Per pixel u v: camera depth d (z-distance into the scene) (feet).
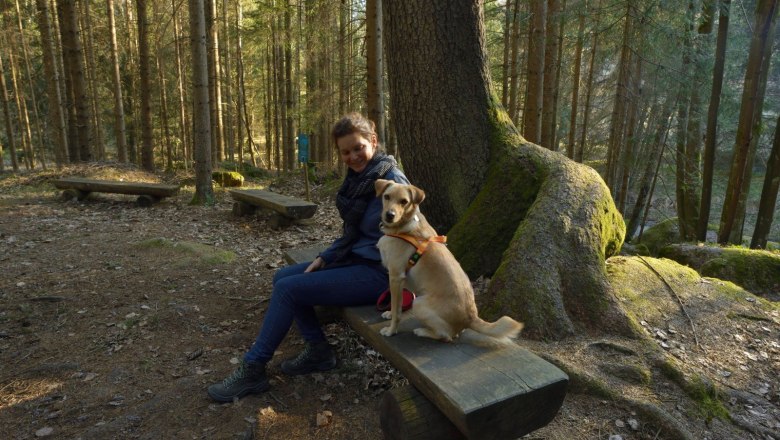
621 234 13.64
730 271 16.90
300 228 23.99
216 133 61.67
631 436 8.12
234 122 91.71
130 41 62.39
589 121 44.16
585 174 13.10
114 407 8.88
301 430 8.29
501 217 13.15
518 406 6.09
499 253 13.03
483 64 13.88
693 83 27.37
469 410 5.67
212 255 18.13
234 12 63.87
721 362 10.68
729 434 8.46
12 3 59.36
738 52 28.60
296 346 11.28
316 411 8.82
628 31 28.17
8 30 54.70
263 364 9.14
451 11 13.01
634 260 14.43
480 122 13.85
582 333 10.46
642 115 33.91
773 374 10.46
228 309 13.48
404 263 7.63
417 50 13.35
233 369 10.21
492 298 10.88
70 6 40.14
